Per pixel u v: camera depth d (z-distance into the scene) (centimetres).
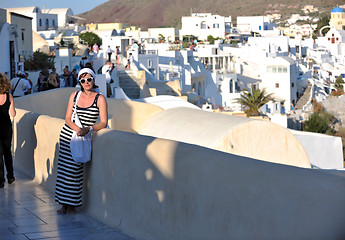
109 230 625
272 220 426
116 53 6191
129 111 1270
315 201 399
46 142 885
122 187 621
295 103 8100
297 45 11300
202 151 504
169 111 1218
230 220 462
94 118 673
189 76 6869
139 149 587
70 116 676
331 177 404
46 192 850
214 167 480
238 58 8669
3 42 2989
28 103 1495
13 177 921
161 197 549
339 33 14088
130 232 604
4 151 902
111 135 650
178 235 526
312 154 1917
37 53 3934
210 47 8344
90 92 674
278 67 7906
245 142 1012
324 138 1931
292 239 412
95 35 8169
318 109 7006
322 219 394
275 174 428
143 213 581
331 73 11138
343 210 384
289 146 1061
